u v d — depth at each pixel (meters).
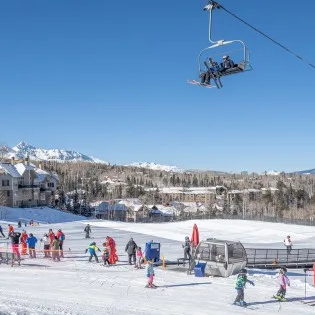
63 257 33.12
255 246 51.44
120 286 23.98
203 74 15.11
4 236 48.22
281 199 169.50
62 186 151.12
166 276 27.30
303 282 27.83
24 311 16.78
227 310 20.09
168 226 75.69
